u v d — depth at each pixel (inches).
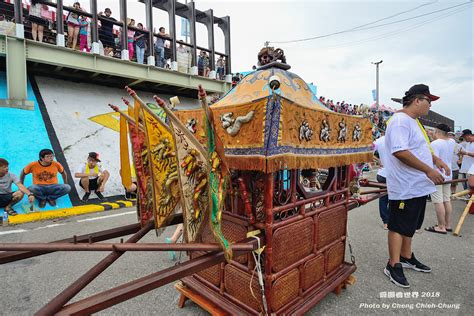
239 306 82.7
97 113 330.0
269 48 97.5
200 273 95.6
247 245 69.7
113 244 57.4
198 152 65.4
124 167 78.8
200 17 459.2
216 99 104.0
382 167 178.5
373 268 127.0
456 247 154.5
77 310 45.2
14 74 285.4
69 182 240.5
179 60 422.6
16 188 219.8
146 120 67.1
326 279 99.6
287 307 82.4
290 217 82.7
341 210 106.8
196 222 64.6
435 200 177.9
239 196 83.2
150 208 82.7
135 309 94.5
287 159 69.7
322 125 84.4
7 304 96.6
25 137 261.4
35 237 157.4
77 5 336.2
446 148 176.7
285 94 84.0
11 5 321.1
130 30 390.0
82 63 327.3
